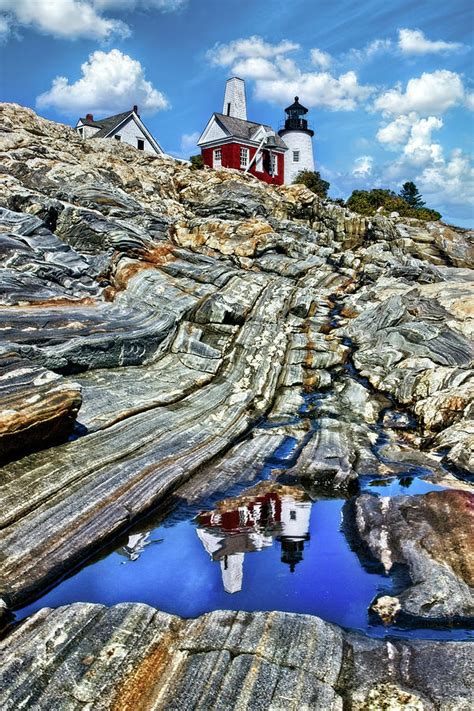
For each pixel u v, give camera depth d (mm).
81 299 15750
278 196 34188
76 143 31906
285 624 5906
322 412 13297
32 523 7586
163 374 13609
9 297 14398
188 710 4922
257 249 23078
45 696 5016
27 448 8977
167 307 15484
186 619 6105
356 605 6598
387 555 7578
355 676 5309
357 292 21422
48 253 17766
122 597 6734
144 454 9930
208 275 17875
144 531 8305
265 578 7148
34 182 23609
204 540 8078
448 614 6355
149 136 59500
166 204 29156
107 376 12805
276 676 5246
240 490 9664
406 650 5668
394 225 33938
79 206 22141
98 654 5473
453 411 12492
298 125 66812
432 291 20094
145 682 5219
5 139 27047
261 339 15508
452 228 35094
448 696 5074
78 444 9664
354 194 49000
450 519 8227
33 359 11766
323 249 25266
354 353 15961
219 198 30734
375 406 13727
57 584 6953
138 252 18625
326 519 8734
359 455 11086
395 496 9234
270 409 13359
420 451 11562
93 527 7785
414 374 14367
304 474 10109
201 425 11625
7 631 5988
